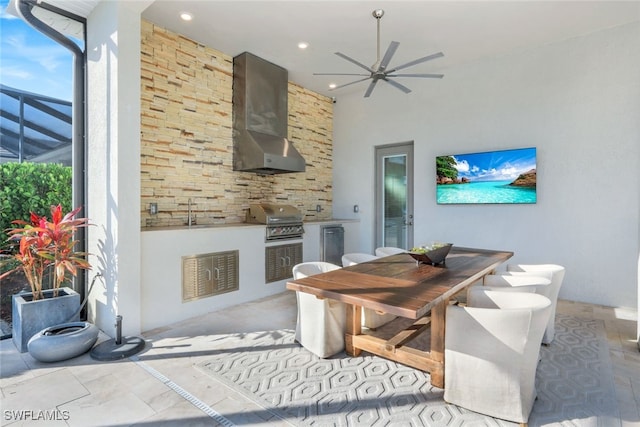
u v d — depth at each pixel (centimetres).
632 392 208
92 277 321
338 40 398
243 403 200
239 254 392
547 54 408
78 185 330
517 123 428
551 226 408
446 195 477
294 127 542
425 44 407
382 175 567
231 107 446
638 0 319
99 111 308
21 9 289
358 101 580
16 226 309
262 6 329
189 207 375
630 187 364
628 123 364
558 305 379
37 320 272
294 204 544
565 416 186
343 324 266
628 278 366
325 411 192
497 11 338
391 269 265
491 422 181
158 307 319
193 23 361
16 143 311
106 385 218
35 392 210
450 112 479
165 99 374
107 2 298
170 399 203
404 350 231
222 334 302
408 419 184
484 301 213
